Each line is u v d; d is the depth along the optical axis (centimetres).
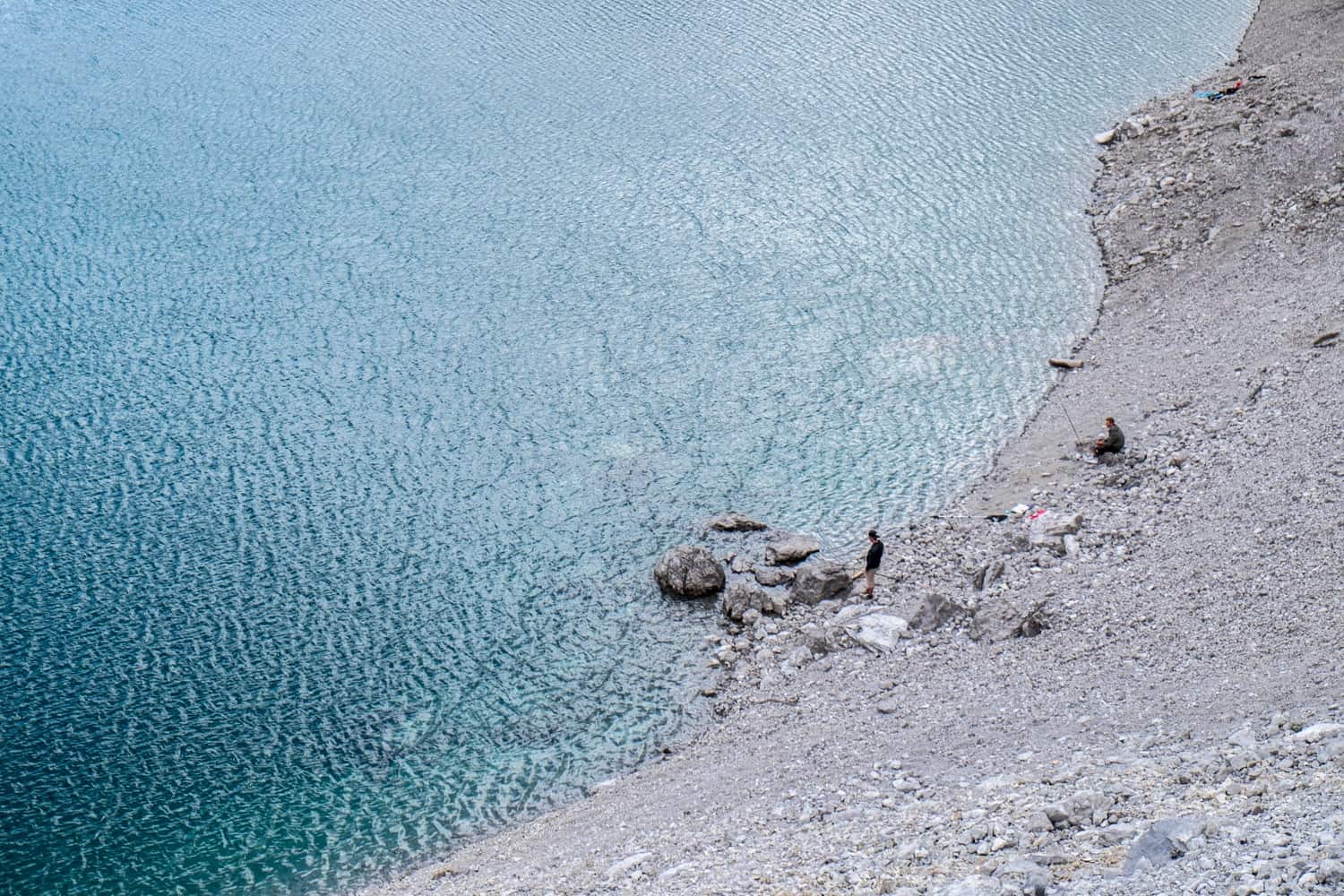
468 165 9338
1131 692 3612
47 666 4841
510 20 12431
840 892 2511
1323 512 4319
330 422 6412
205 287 7800
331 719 4519
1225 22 11356
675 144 9506
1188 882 2062
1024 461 5659
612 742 4306
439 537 5506
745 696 4425
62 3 13238
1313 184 7300
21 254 8250
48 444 6309
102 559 5459
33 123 10331
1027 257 7650
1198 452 5200
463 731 4422
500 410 6438
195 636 4975
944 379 6481
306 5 13112
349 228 8469
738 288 7494
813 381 6538
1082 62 10625
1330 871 1905
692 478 5809
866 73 10675
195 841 4009
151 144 9888
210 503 5819
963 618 4503
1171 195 7925
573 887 3145
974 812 2839
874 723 3944
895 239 7950
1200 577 4231
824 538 5309
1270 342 5909
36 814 4153
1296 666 3406
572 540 5434
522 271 7819
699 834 3369
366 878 3791
